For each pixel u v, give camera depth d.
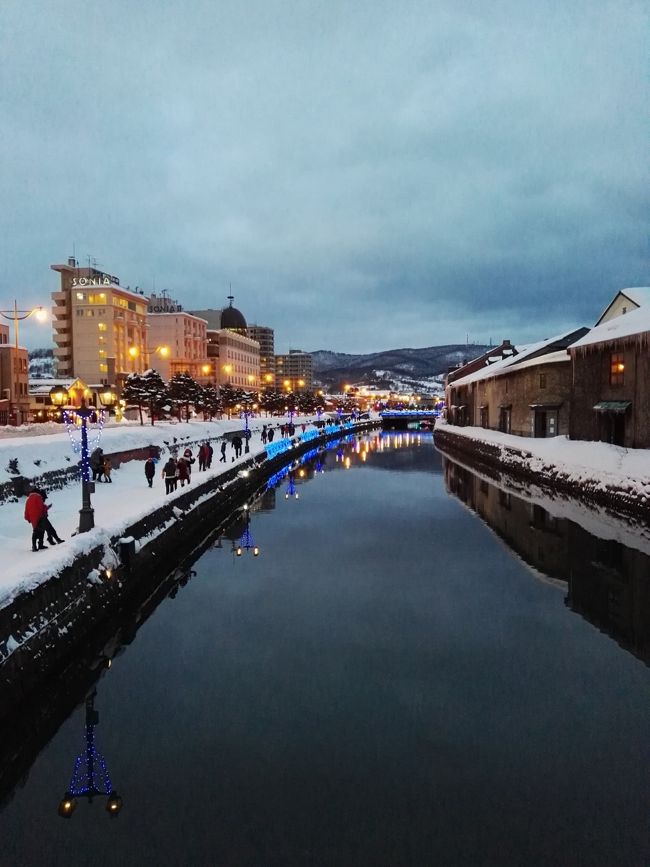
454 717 9.89
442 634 13.62
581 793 7.87
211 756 8.88
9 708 9.40
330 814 7.52
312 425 95.75
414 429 129.50
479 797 7.78
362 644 13.14
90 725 9.88
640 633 13.59
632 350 30.52
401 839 6.99
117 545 15.16
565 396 44.12
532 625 14.16
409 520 27.47
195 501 24.09
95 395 67.69
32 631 10.47
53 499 23.17
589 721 9.77
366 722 9.77
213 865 6.70
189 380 62.09
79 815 7.69
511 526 25.69
